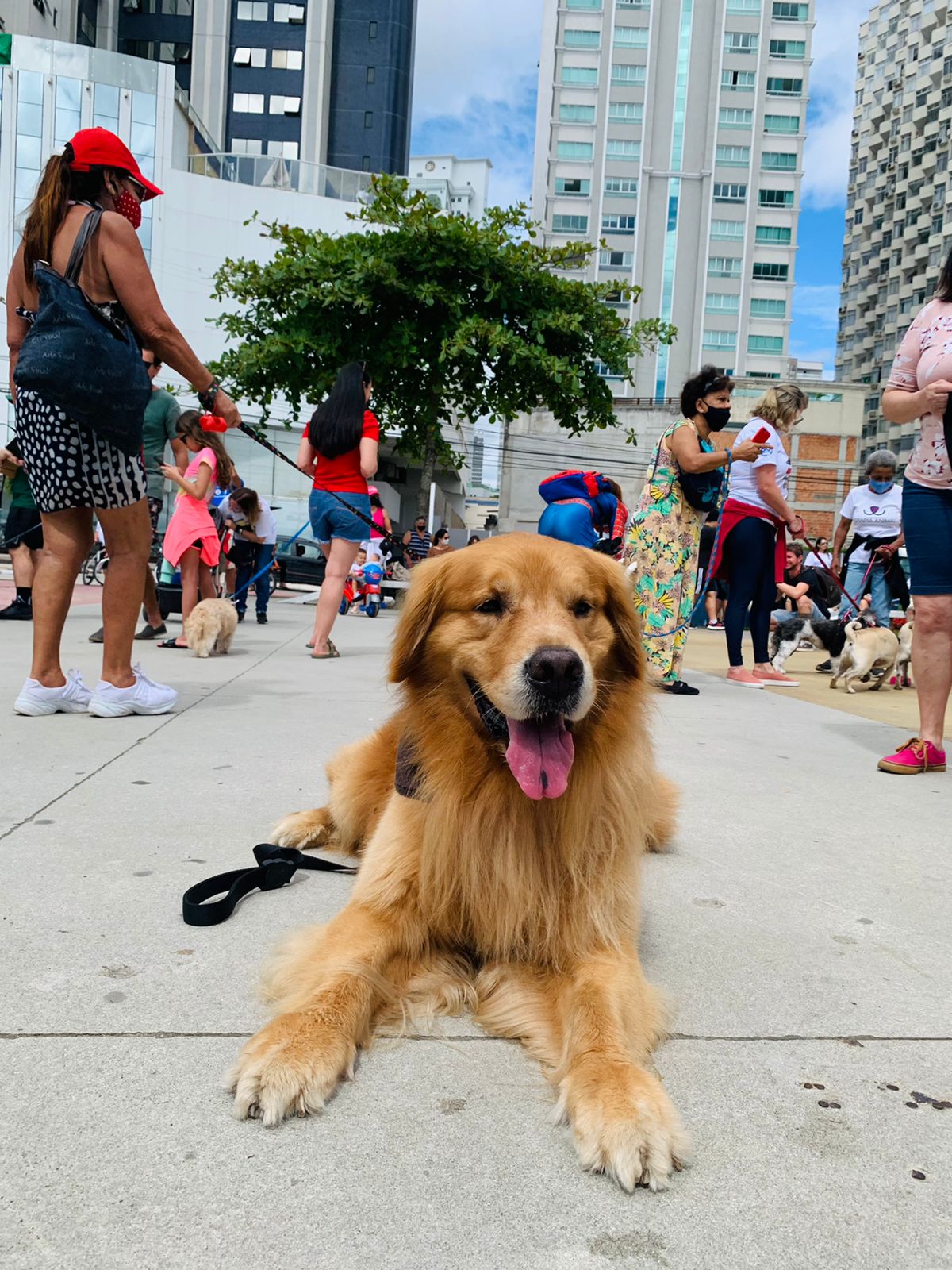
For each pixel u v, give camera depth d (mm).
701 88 73625
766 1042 1816
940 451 4160
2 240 30797
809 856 3053
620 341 15344
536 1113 1547
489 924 2090
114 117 30922
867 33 93250
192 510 7938
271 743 4250
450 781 2107
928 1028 1901
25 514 9055
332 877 2688
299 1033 1612
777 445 7176
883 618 9695
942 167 81750
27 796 3221
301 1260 1150
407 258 14312
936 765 4445
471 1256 1176
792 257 74875
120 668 4707
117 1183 1276
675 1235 1237
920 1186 1368
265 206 32781
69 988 1862
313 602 16359
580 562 2318
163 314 4250
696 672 8594
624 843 2137
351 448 7301
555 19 73562
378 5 53656
